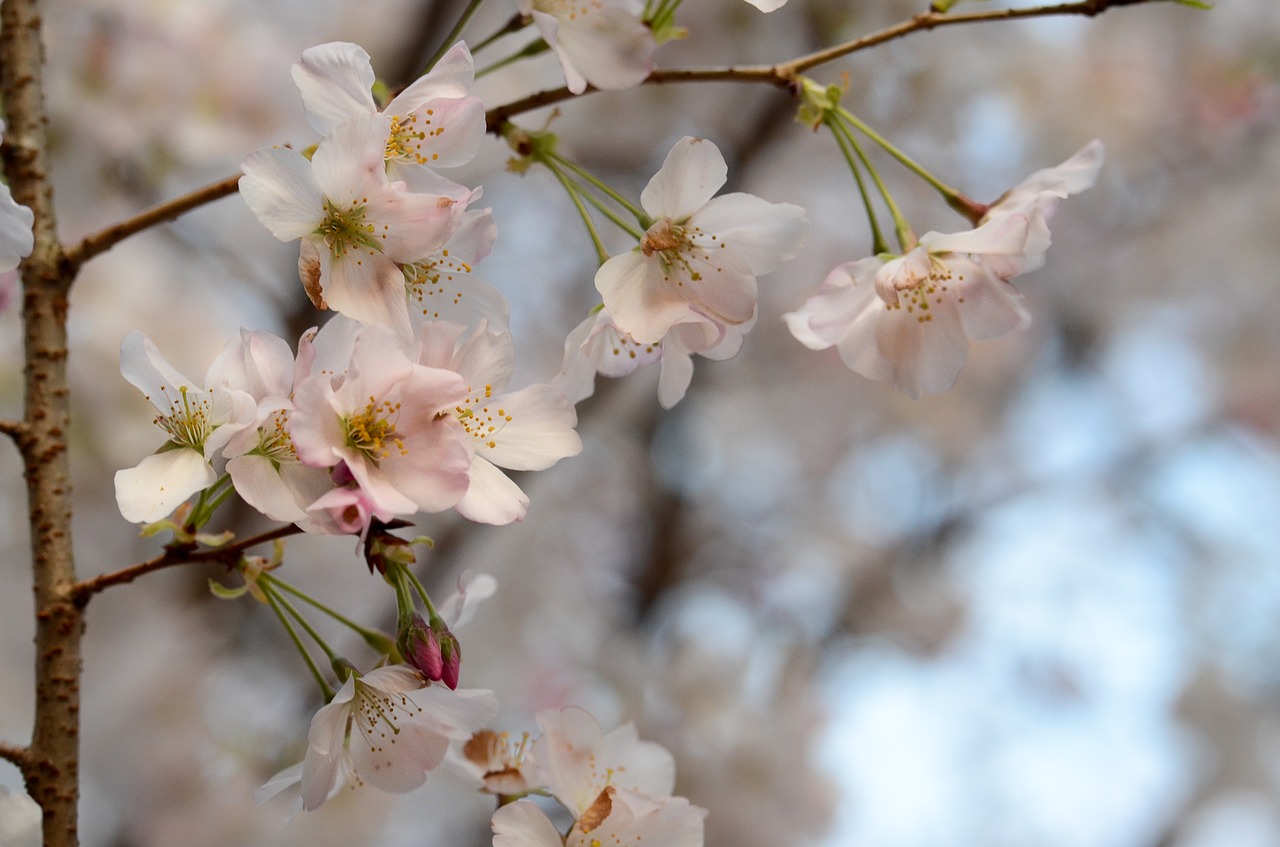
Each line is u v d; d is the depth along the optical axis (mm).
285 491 719
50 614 754
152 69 1178
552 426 739
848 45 777
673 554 2117
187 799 1553
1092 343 2500
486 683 1870
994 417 2463
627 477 2281
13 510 1594
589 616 2141
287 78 1402
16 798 744
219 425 724
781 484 2492
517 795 767
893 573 2344
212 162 1224
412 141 735
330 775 726
